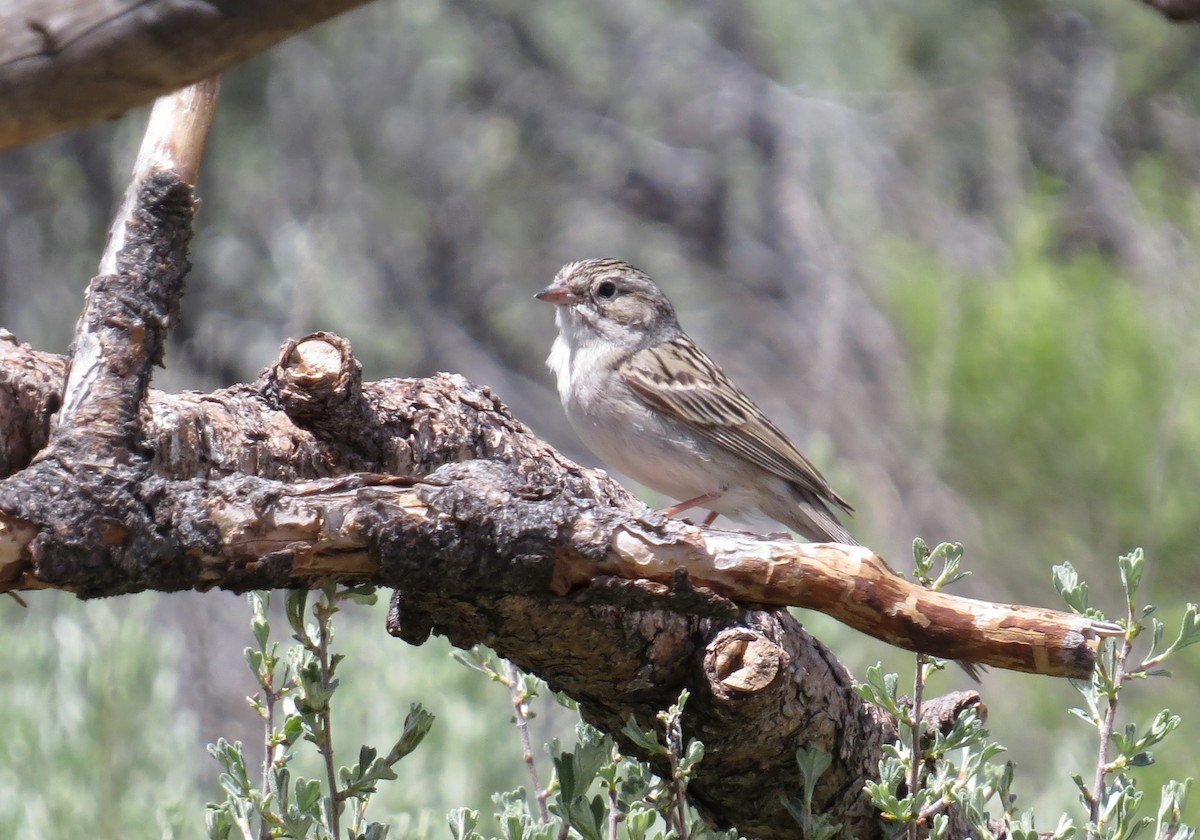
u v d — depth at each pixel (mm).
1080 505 12930
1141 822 5164
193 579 4430
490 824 8727
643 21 24609
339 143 21719
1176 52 19531
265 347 20203
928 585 5152
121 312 4645
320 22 2533
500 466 4742
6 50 2461
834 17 22422
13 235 19891
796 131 23406
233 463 5305
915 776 5316
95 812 8898
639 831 4996
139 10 2449
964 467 13281
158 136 4953
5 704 9508
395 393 5922
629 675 5277
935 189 21609
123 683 9570
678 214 23844
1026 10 20656
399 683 9555
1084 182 18844
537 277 23312
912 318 13414
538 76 24031
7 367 5004
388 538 4527
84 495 4293
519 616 5016
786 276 22719
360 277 21531
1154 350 12633
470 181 23000
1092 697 5414
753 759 5543
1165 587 12703
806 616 10281
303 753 9016
